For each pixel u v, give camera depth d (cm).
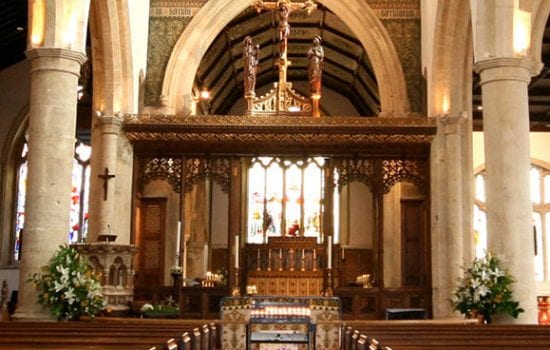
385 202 1984
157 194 1931
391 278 1950
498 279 1262
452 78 1789
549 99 2642
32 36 1280
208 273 2195
